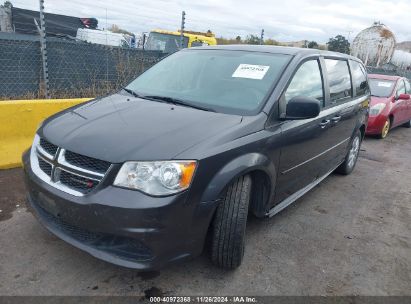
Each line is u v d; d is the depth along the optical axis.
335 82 4.66
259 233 3.79
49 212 2.76
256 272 3.13
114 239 2.57
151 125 2.85
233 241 2.89
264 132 3.11
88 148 2.60
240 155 2.83
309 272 3.22
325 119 4.16
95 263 3.05
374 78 9.95
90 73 8.50
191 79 3.79
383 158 7.38
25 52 7.60
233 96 3.42
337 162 5.25
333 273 3.25
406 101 10.09
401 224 4.37
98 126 2.86
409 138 9.72
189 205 2.54
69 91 8.06
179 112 3.15
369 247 3.76
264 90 3.40
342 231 4.04
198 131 2.79
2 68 7.43
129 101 3.48
